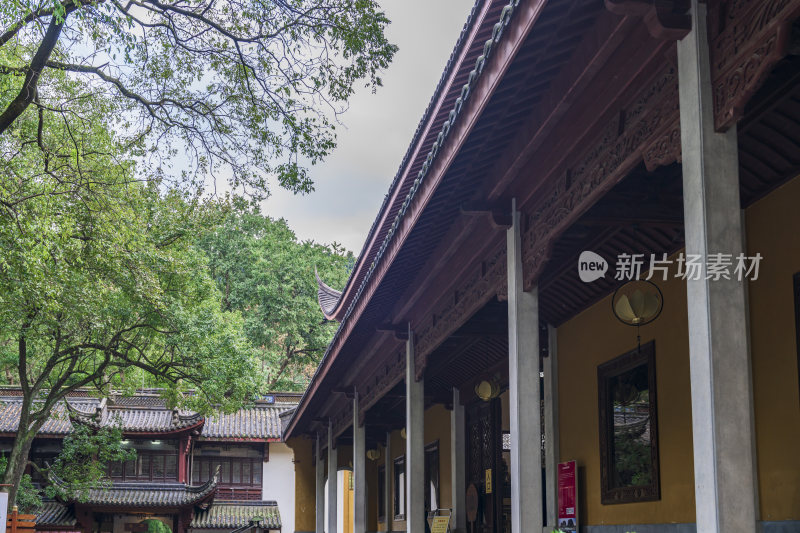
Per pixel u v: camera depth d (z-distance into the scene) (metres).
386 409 19.45
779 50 4.04
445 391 17.31
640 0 4.71
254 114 11.37
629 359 9.68
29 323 17.95
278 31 10.66
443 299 10.91
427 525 18.73
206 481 30.14
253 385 21.95
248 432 30.11
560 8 5.27
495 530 14.56
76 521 26.45
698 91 4.59
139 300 17.48
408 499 12.12
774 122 6.47
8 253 10.77
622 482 9.87
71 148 12.64
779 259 7.06
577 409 11.12
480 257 9.15
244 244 41.84
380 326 12.82
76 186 12.00
